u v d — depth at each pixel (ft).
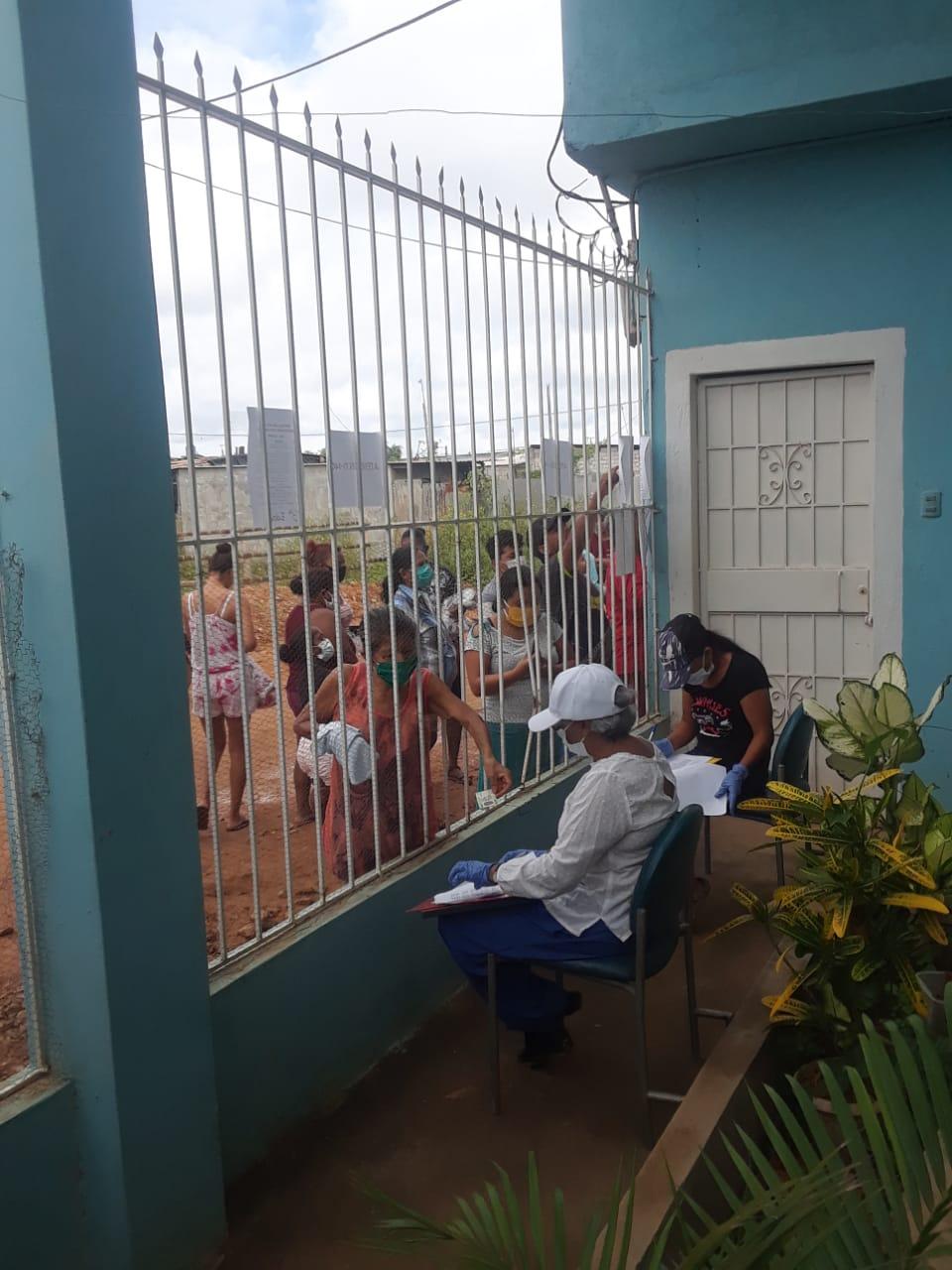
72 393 7.06
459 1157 9.64
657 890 9.52
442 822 13.66
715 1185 8.95
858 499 19.12
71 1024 7.52
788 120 17.19
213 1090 8.45
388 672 11.84
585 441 17.01
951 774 18.54
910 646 18.65
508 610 15.21
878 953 10.36
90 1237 7.67
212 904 14.17
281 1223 8.79
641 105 17.74
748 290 19.20
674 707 20.61
